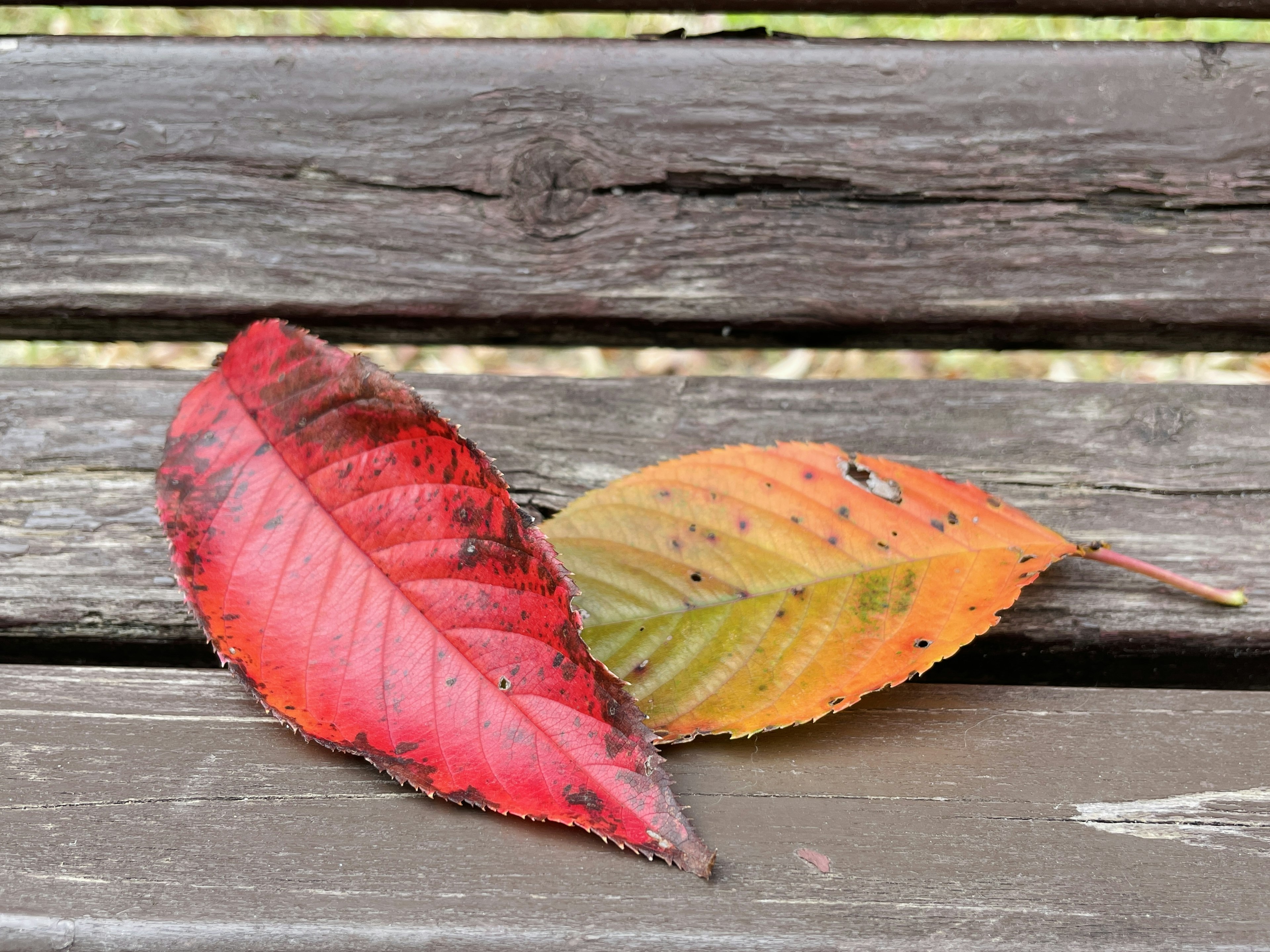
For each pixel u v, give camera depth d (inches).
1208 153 22.4
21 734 20.6
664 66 22.5
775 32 22.6
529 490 22.3
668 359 33.1
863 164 22.4
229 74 22.4
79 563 21.9
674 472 20.8
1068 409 22.3
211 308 22.4
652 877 19.9
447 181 22.4
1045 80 22.4
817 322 22.5
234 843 20.1
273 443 19.8
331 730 19.8
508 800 19.6
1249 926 19.8
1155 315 22.4
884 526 20.6
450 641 19.7
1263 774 20.5
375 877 19.9
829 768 20.5
